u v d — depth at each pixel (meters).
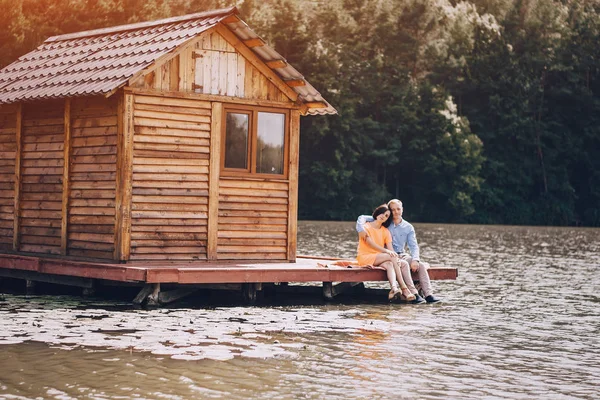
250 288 15.89
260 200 17.06
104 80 15.73
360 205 68.81
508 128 75.00
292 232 17.42
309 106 18.00
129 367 9.62
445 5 83.38
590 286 20.12
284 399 8.42
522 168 76.19
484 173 74.94
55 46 19.77
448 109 71.69
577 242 41.84
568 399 8.76
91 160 16.27
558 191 76.62
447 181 71.75
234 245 16.73
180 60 16.12
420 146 70.75
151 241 15.84
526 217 74.88
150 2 62.22
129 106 15.57
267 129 17.19
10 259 16.70
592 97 78.00
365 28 77.06
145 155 15.80
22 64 19.28
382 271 16.31
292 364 10.02
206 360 10.09
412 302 16.44
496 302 16.75
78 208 16.48
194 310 14.55
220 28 16.56
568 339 12.39
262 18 68.31
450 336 12.38
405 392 8.84
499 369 10.12
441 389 9.02
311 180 67.94
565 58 78.88
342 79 69.50
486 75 76.62
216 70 16.53
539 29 79.44
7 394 8.37
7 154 18.23
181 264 15.90
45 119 17.39
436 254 30.55
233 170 16.77
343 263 16.62
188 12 64.75
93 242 16.17
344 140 68.19
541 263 27.16
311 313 14.52
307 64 67.31
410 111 71.38
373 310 15.14
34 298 15.88
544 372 10.02
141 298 14.95
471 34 78.44
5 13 59.06
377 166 71.81
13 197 18.00
